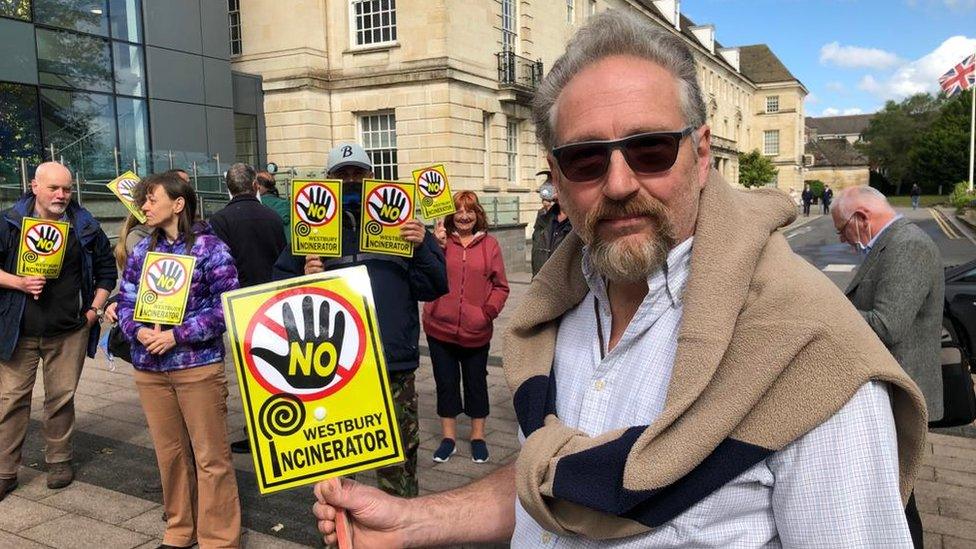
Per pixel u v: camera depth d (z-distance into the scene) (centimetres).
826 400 98
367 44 2048
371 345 145
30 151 1389
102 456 485
